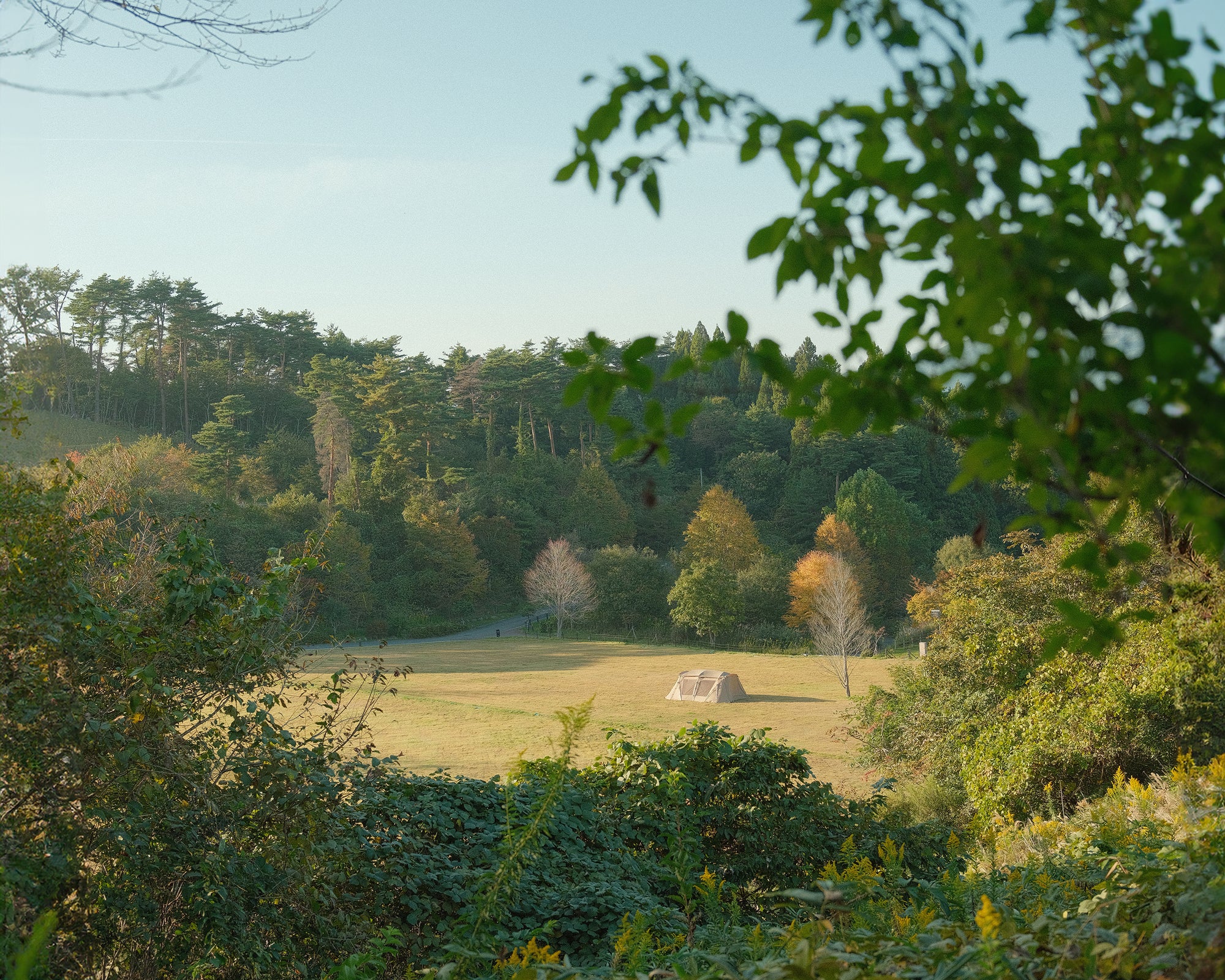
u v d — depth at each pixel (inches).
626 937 143.9
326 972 192.4
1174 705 455.5
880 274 62.6
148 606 208.8
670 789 281.4
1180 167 51.7
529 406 4360.2
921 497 3442.4
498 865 216.2
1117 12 55.7
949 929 110.9
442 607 3061.0
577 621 2984.7
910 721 825.5
